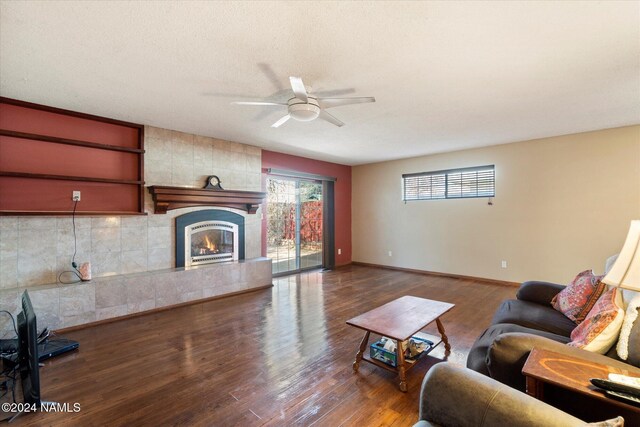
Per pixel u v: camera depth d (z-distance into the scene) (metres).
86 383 2.18
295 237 6.10
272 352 2.65
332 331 3.11
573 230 4.42
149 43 2.03
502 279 5.06
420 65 2.33
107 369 2.37
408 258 6.24
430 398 1.19
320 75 2.49
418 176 6.08
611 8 1.69
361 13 1.72
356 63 2.30
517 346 1.53
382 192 6.64
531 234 4.77
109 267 3.68
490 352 1.59
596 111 3.41
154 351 2.67
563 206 4.50
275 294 4.50
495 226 5.12
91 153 3.59
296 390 2.09
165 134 4.10
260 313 3.66
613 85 2.71
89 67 2.36
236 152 4.87
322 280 5.42
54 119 3.31
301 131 4.19
